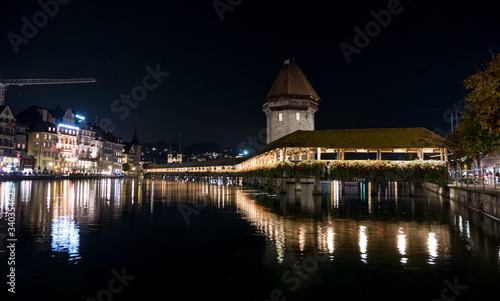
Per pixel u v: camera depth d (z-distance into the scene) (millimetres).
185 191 44000
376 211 21703
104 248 11469
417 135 31766
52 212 20188
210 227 15602
